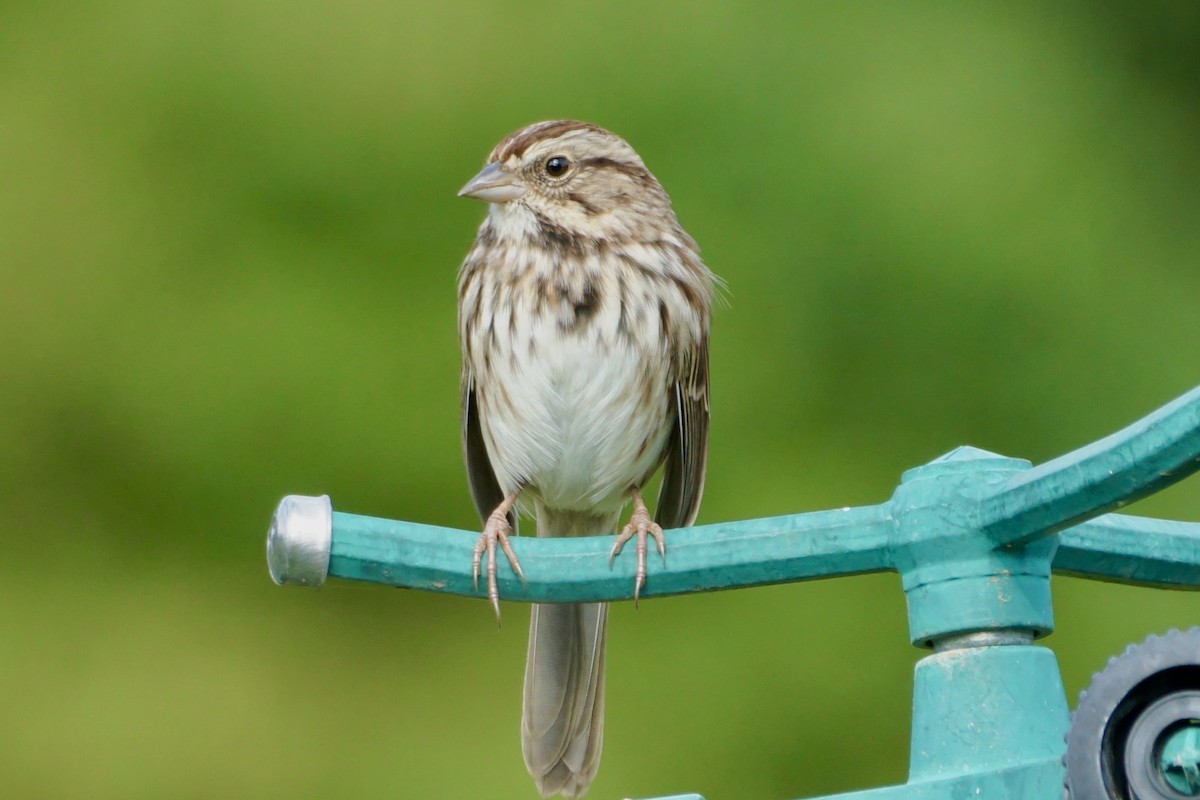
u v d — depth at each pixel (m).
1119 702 3.59
